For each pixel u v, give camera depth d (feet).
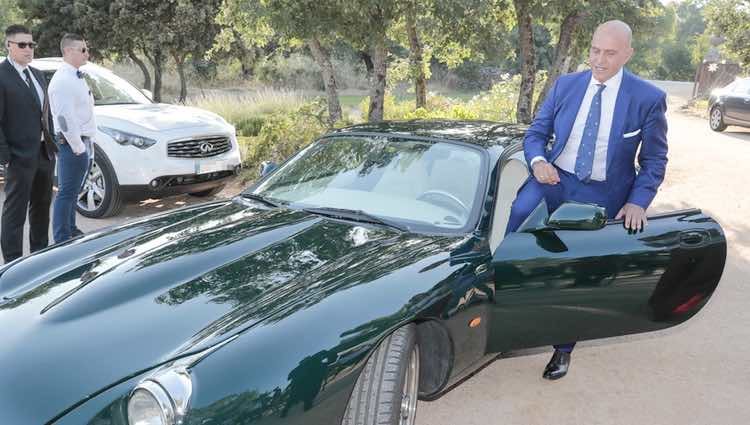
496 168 12.45
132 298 9.26
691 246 11.68
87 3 74.08
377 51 36.58
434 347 10.42
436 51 41.47
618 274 11.25
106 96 28.04
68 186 20.18
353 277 9.44
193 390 7.18
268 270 9.83
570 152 12.35
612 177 12.23
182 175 25.09
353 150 13.82
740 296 18.48
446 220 11.64
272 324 8.20
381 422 8.82
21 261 11.42
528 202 11.96
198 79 99.50
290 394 7.63
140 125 24.72
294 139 34.35
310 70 105.91
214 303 8.96
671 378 13.69
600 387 13.23
